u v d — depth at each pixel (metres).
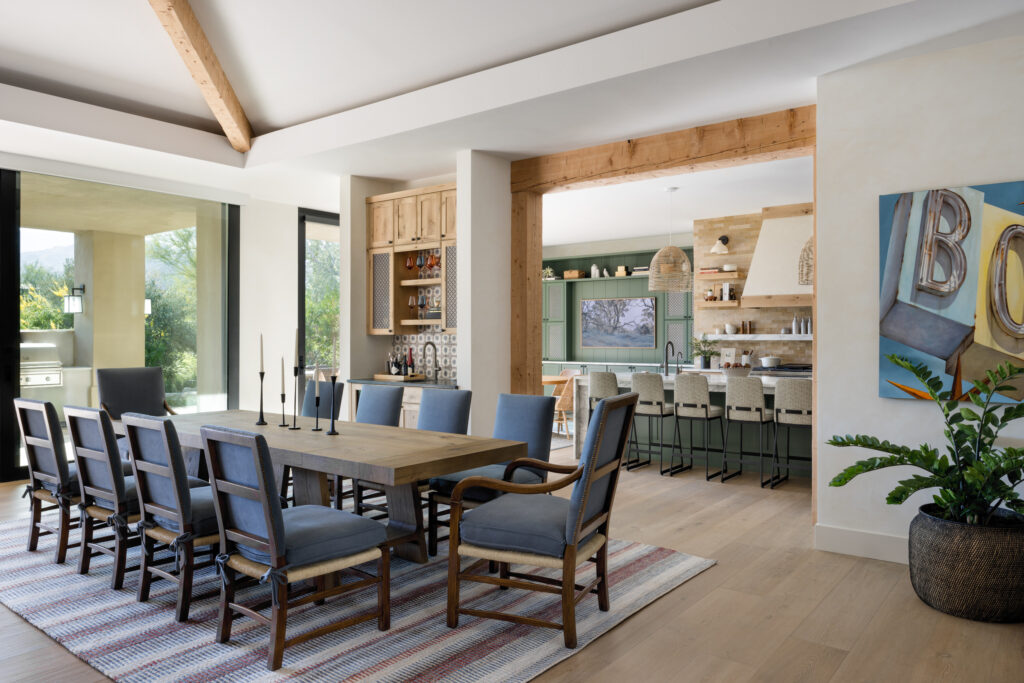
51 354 5.75
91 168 5.81
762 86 4.01
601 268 11.53
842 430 3.83
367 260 6.50
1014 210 3.35
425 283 6.12
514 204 5.78
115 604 3.06
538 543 2.67
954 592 2.94
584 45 4.00
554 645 2.67
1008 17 3.16
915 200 3.58
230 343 6.93
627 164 5.12
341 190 6.40
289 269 7.45
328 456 2.93
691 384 5.81
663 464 6.51
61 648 2.66
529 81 4.23
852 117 3.78
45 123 4.71
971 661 2.55
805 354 8.76
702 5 3.62
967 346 3.46
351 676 2.42
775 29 3.34
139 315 6.26
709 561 3.65
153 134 5.30
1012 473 2.95
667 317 10.78
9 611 3.01
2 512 4.66
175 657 2.56
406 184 6.71
